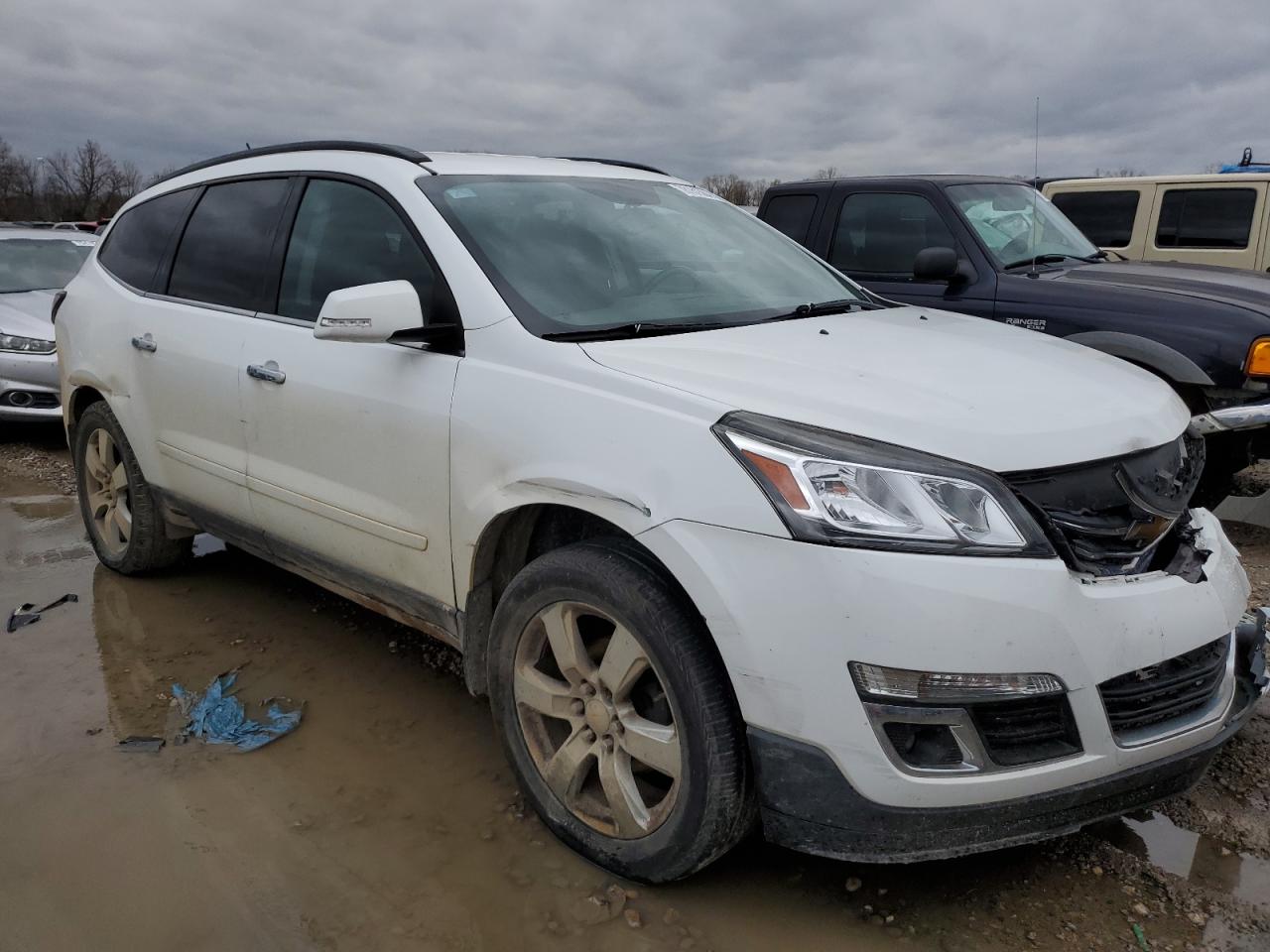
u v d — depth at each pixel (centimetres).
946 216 597
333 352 321
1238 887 251
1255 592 429
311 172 360
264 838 274
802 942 232
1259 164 877
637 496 232
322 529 334
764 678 215
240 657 388
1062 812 222
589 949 230
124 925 240
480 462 271
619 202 354
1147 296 518
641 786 254
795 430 222
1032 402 245
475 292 287
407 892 251
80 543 533
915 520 210
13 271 898
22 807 289
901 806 212
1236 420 484
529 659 269
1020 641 208
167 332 399
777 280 353
